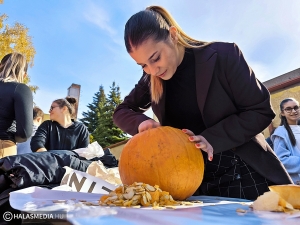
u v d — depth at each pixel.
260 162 1.41
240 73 1.33
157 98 1.53
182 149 1.18
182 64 1.45
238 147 1.42
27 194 0.92
